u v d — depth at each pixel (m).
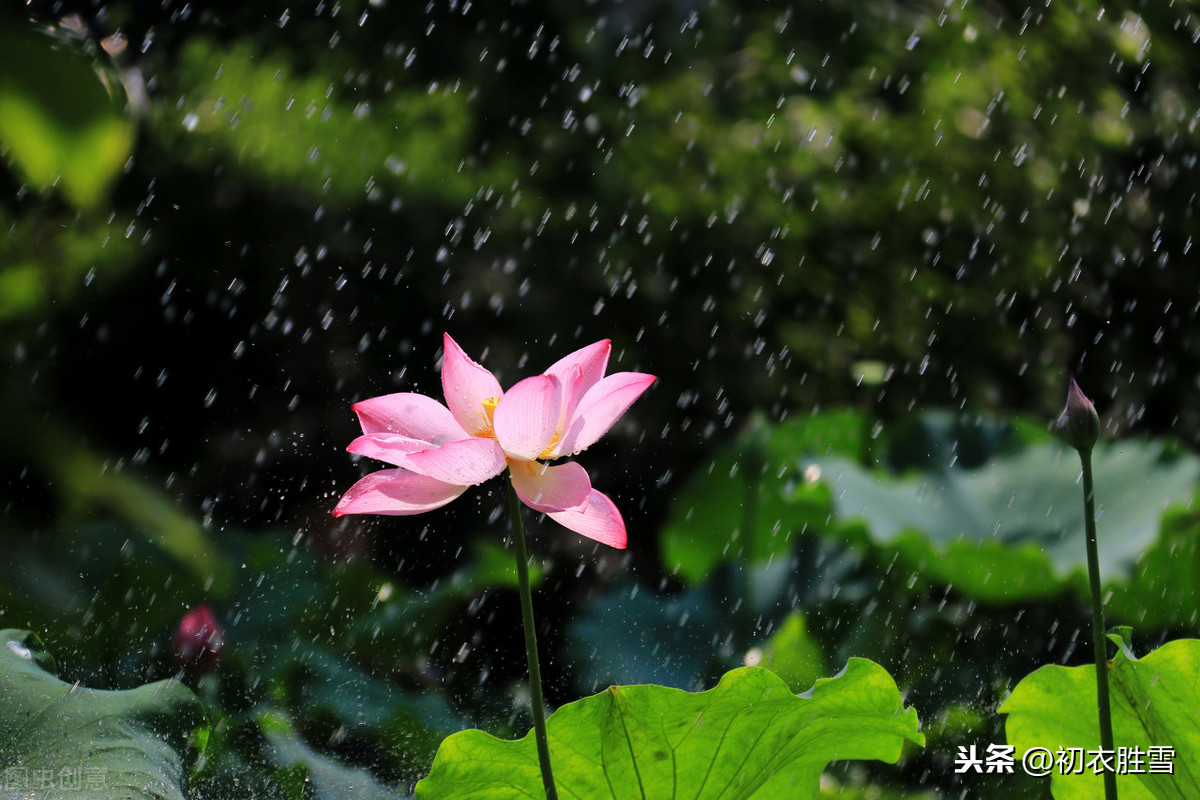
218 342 9.23
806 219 11.04
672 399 10.55
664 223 10.83
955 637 5.15
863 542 5.59
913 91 11.57
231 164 9.16
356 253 9.89
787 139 11.05
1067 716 3.53
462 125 10.19
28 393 7.20
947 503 6.22
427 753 4.14
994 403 10.92
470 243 10.41
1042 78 11.36
